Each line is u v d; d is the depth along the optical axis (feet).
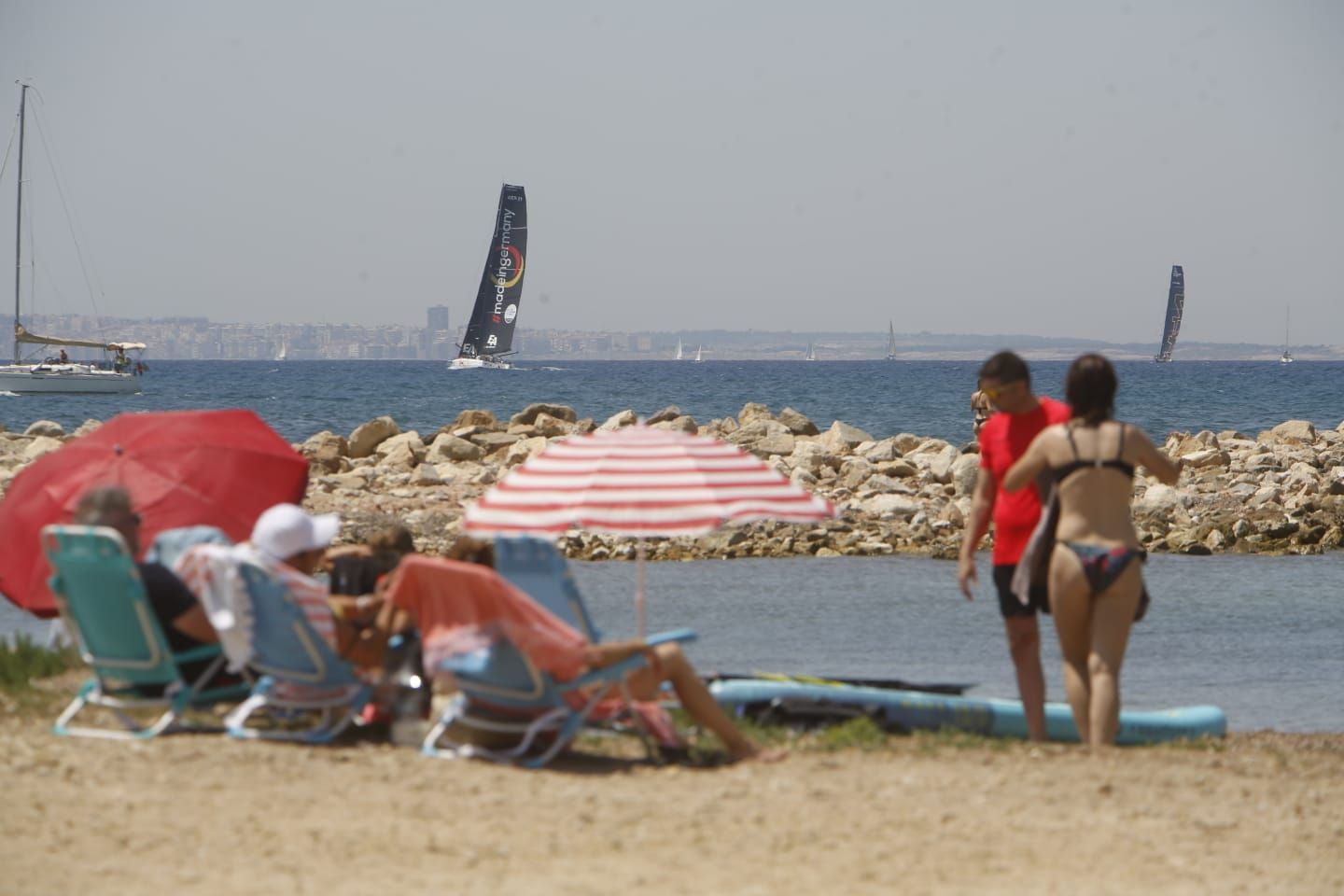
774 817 76.28
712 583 200.95
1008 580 99.55
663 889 64.49
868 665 144.97
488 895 63.26
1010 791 82.74
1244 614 181.47
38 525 113.80
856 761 90.27
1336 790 87.51
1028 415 99.81
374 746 91.56
